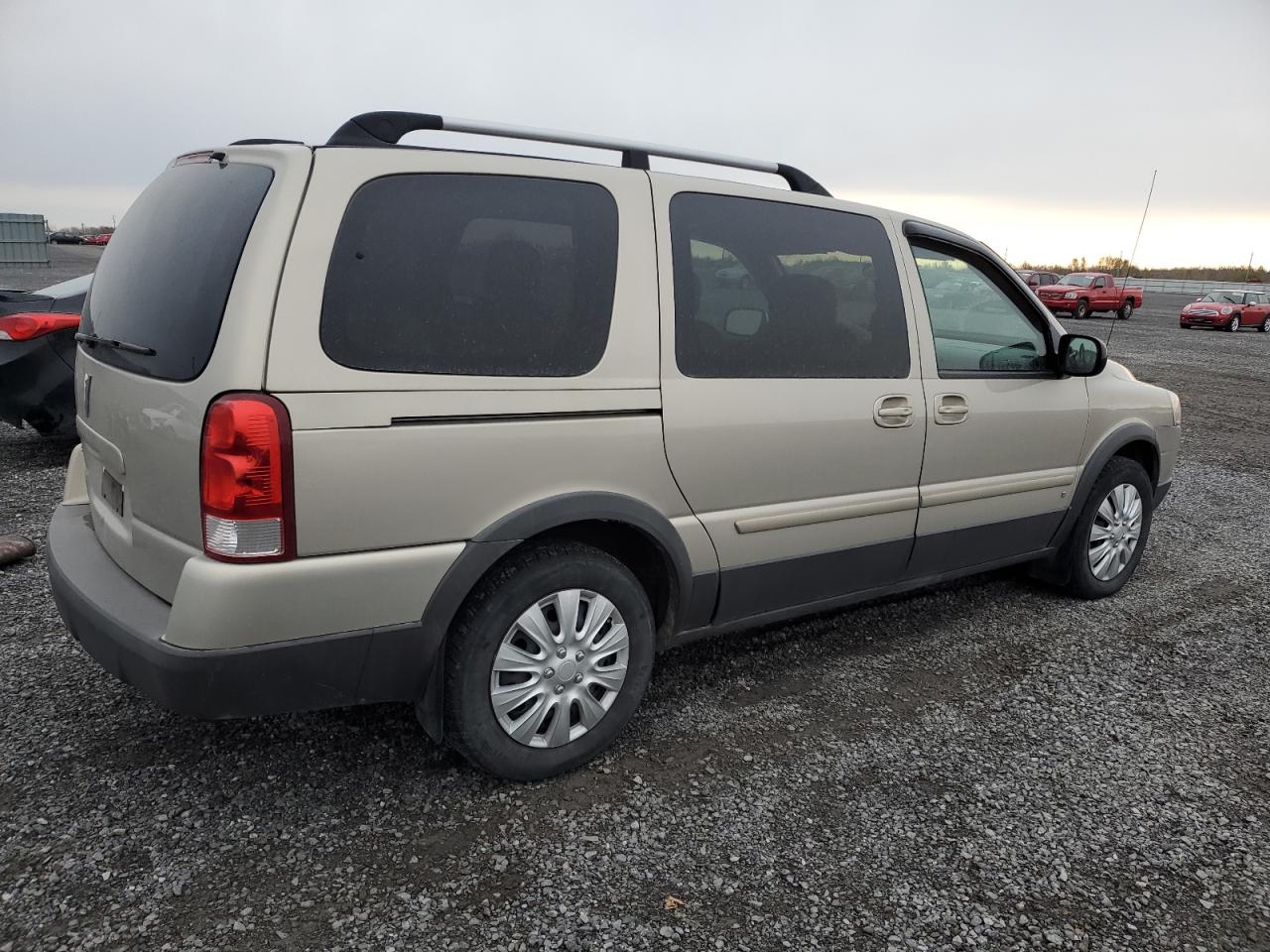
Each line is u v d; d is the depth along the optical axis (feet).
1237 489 23.40
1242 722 10.61
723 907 7.09
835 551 10.59
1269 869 7.89
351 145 7.50
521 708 8.38
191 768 8.59
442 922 6.77
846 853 7.82
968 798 8.75
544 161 8.33
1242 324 90.79
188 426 6.89
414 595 7.50
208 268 7.21
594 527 8.91
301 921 6.71
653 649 9.20
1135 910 7.29
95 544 8.84
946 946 6.81
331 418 6.92
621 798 8.47
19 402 18.85
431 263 7.51
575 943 6.64
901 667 11.68
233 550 6.75
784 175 10.69
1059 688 11.28
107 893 6.88
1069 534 13.84
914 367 10.99
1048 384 12.73
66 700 9.73
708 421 9.09
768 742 9.62
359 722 9.55
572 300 8.27
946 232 11.69
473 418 7.62
